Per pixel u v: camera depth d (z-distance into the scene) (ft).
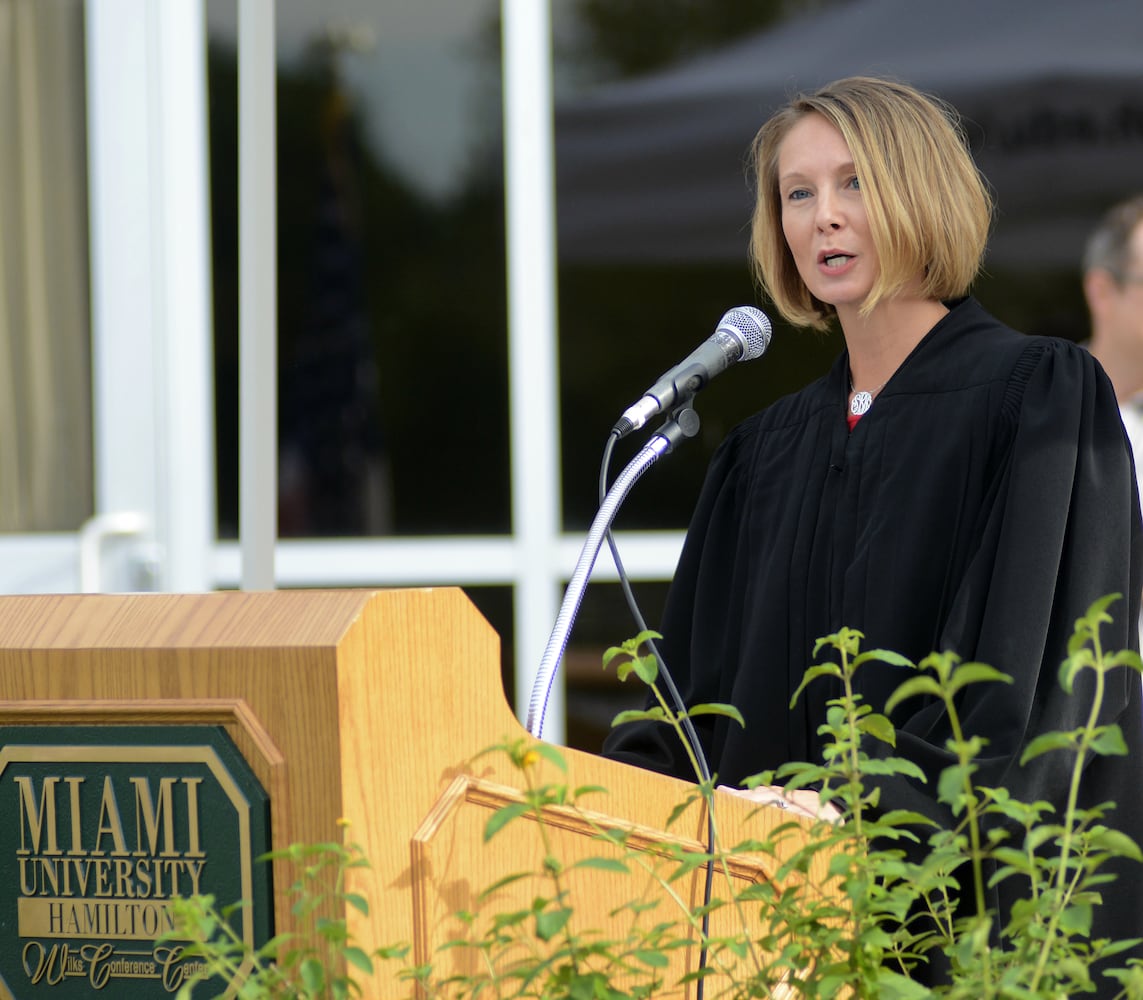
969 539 23.18
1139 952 22.02
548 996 13.12
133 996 13.96
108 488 51.70
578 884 15.14
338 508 55.72
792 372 53.88
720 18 53.72
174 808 13.83
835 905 14.42
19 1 51.93
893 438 24.35
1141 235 50.19
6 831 14.29
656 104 54.13
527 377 53.98
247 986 12.03
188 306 51.98
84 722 14.11
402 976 13.00
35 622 14.57
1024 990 11.99
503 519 55.67
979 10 51.75
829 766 14.14
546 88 53.98
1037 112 51.19
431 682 14.21
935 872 13.21
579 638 53.42
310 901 12.49
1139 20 50.96
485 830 13.14
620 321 54.65
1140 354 50.06
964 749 12.28
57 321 52.21
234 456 52.54
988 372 23.85
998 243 51.08
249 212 27.04
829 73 53.01
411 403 55.83
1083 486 22.66
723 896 16.40
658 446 21.80
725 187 54.08
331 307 55.77
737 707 24.86
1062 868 12.78
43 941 14.17
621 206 54.39
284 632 13.57
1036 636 21.31
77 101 52.06
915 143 24.18
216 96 52.75
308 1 55.36
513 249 53.93
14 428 52.16
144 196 51.78
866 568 23.67
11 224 52.26
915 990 12.48
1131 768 22.48
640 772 15.93
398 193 55.62
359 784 13.39
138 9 51.60
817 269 24.81
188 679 13.78
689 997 15.94
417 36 55.31
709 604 27.48
